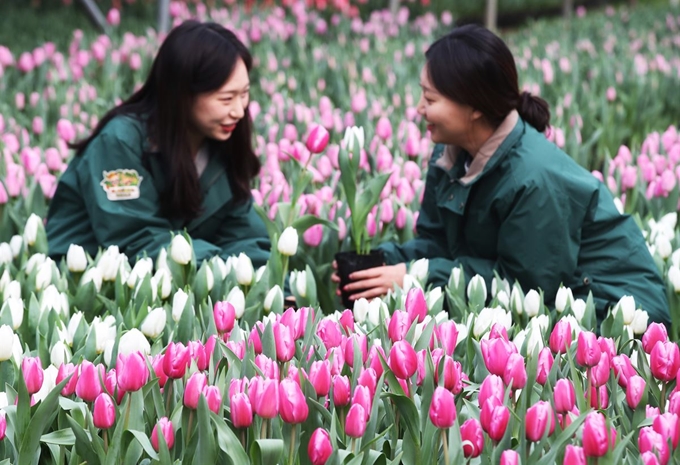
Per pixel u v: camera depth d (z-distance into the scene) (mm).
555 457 2305
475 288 3643
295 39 10555
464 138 4180
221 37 4422
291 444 2359
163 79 4410
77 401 2691
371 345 2959
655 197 5543
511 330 3234
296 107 7371
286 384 2303
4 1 15250
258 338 2811
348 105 8320
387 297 3504
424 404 2527
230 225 4859
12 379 2816
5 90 8609
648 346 2812
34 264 3760
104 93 8648
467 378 2889
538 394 2639
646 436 2256
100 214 4477
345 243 4852
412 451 2455
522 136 4137
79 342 3082
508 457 2195
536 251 4059
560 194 4043
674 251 4496
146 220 4500
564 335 2816
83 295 3559
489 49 4027
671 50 12812
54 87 8469
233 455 2295
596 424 2162
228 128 4500
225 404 2604
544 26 16547
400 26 13836
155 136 4500
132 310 3252
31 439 2412
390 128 6172
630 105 8703
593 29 15742
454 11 20953
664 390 2678
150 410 2629
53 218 4707
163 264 3816
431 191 4586
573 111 8195
